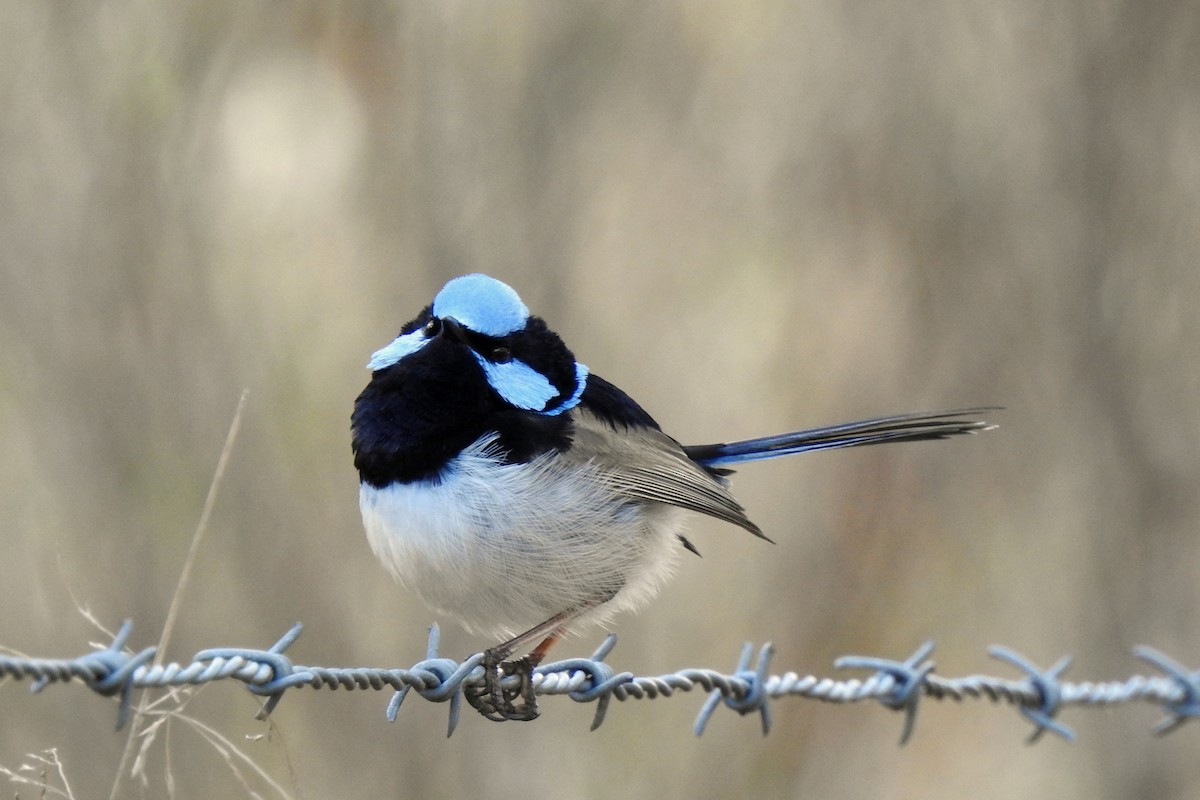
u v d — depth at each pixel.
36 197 13.22
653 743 13.68
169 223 13.44
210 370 13.13
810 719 14.29
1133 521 13.96
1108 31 14.47
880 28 15.03
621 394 8.89
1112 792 13.68
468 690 7.70
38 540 12.31
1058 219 14.49
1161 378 14.09
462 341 7.90
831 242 15.16
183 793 11.05
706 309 15.04
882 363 14.95
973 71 14.82
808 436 9.93
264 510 12.84
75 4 13.55
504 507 7.80
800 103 15.18
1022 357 14.59
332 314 13.72
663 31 14.88
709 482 8.84
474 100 14.08
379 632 12.88
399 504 7.83
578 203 14.30
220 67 13.88
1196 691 8.38
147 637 12.23
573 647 13.92
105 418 12.80
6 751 10.85
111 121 13.46
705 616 14.41
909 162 14.95
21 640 11.91
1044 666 14.65
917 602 14.75
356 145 14.01
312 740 12.13
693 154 15.11
